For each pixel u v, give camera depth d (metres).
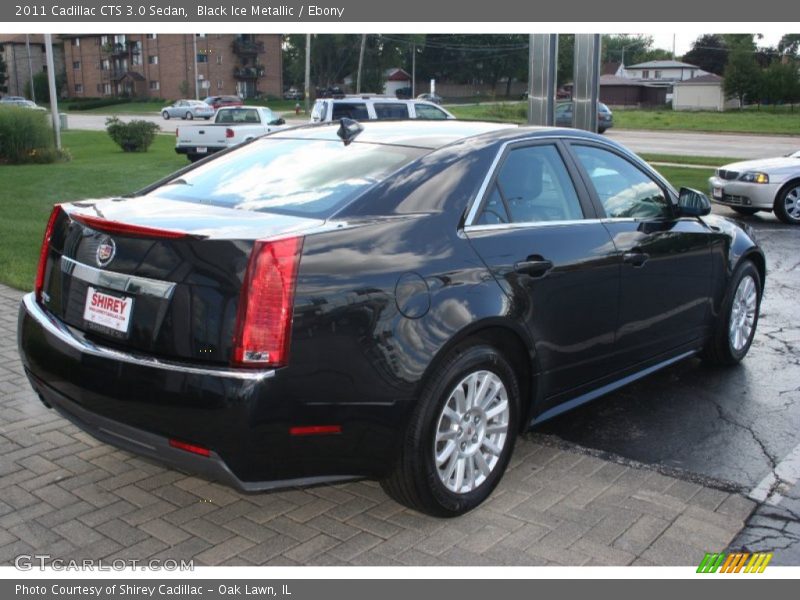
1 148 23.19
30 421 4.68
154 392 3.09
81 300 3.49
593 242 4.29
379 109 20.56
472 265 3.62
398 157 3.91
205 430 3.02
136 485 3.94
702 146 33.03
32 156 23.56
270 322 3.02
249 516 3.67
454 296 3.49
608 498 3.87
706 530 3.58
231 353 3.02
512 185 4.04
